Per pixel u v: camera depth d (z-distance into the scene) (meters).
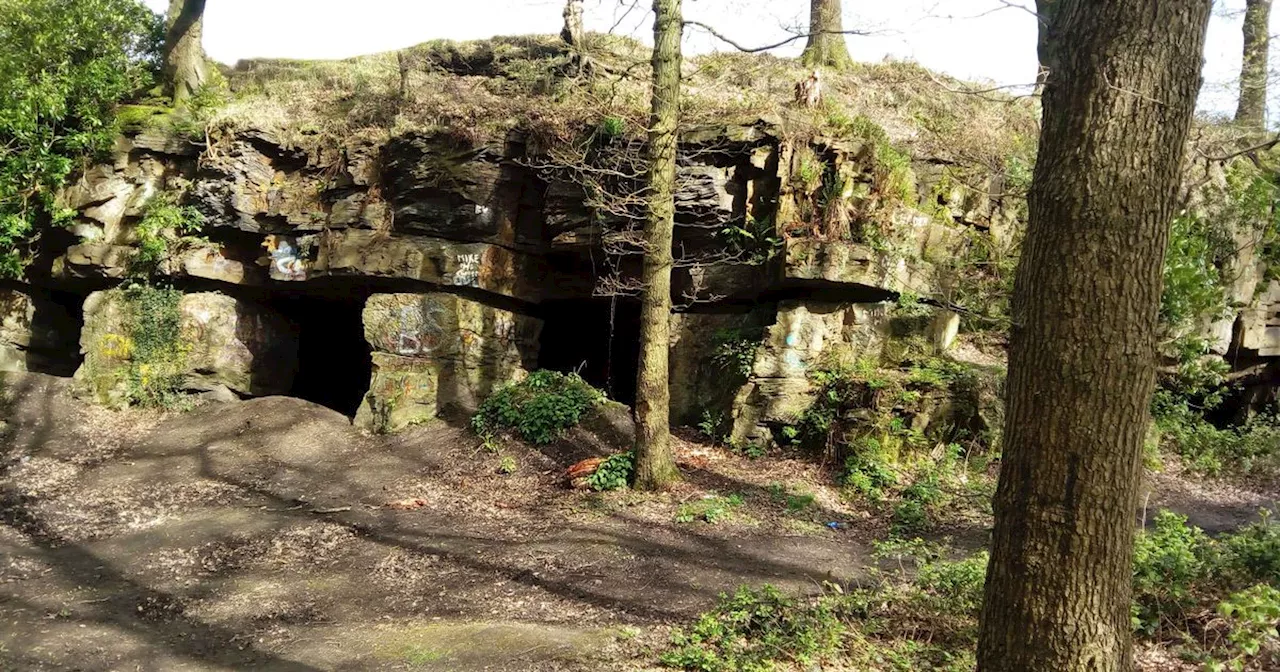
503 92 14.41
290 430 12.77
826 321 11.93
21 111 14.31
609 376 14.17
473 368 13.12
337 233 13.56
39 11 15.24
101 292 14.55
